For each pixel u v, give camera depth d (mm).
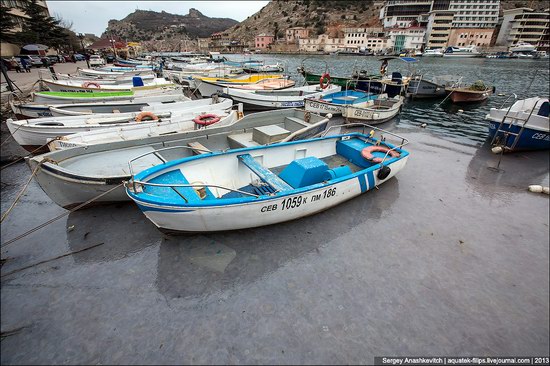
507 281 4797
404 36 92312
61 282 4395
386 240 5688
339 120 15453
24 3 45844
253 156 6898
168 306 4047
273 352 3482
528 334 3879
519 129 10359
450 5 98500
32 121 8828
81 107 11227
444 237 5891
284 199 5184
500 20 100562
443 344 3686
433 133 13656
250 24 181125
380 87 20203
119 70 27438
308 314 4004
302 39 111188
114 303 4066
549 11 95000
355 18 142125
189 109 11188
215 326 3781
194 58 49750
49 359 3340
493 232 6141
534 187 7980
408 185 8156
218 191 6223
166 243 5281
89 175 5492
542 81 31516
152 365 3305
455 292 4516
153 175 5383
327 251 5277
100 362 3318
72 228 5621
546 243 5824
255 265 4844
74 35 60438
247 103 15781
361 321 3936
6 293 4188
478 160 10266
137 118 9594
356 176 6234
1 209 6387
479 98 20312
